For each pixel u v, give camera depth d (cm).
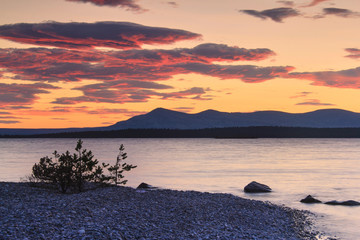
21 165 6569
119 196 2419
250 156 10288
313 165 7212
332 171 5969
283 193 3659
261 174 5459
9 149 14975
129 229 1686
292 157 9856
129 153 11894
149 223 1850
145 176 5019
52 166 2695
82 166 2716
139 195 2548
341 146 19725
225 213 2317
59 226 1590
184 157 9688
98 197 2308
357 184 4369
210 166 6844
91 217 1800
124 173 5344
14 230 1471
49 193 2439
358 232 2158
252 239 1794
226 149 15650
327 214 2661
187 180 4631
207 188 3944
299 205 3017
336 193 3672
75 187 2723
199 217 2122
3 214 1686
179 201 2497
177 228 1831
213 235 1775
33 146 19538
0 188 2402
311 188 4019
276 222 2295
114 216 1877
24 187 2548
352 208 2889
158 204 2314
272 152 12812
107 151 13200
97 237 1505
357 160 8719
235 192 3697
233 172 5725
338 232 2150
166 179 4706
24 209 1809
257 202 2891
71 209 1898
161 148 16975
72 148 16188
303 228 2216
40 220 1639
